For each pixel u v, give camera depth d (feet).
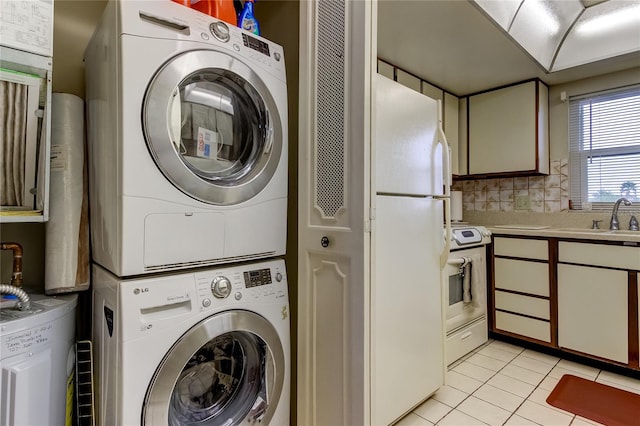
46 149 3.62
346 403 4.12
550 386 6.77
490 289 9.21
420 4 6.26
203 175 3.76
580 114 9.62
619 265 7.16
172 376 3.31
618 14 7.57
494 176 10.46
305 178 4.70
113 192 3.32
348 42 4.19
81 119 4.36
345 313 4.17
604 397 6.34
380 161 5.08
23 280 4.74
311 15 4.67
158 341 3.24
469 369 7.52
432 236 6.27
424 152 6.06
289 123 5.50
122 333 3.07
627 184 8.83
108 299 3.42
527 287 8.50
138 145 3.21
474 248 8.55
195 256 3.61
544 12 7.40
